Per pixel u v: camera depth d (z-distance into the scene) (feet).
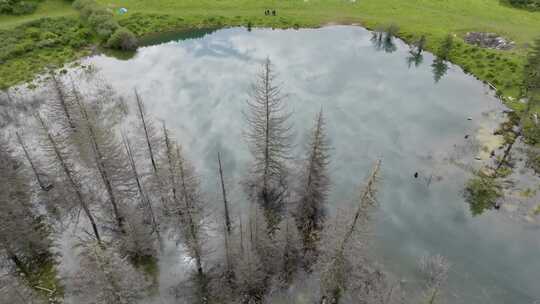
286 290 103.50
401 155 151.23
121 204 119.03
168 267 110.83
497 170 142.41
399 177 141.18
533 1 272.51
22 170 126.72
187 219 93.40
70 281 106.32
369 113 174.81
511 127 163.22
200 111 173.17
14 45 212.84
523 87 182.70
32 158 138.31
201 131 161.68
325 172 137.28
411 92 191.01
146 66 209.56
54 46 221.87
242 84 192.44
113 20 235.40
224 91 187.01
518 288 106.42
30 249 110.83
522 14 262.26
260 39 239.30
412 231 121.60
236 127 163.94
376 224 123.13
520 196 132.36
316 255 111.04
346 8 273.54
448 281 107.04
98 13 236.63
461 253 115.24
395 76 204.64
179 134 159.74
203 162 146.51
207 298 102.78
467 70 207.72
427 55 224.74
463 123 168.14
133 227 111.14
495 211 128.26
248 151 151.23
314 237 116.37
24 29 225.76
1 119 166.20
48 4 251.60
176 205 98.53
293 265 108.88
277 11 269.64
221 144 154.92
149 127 144.77
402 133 162.71
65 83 191.62
